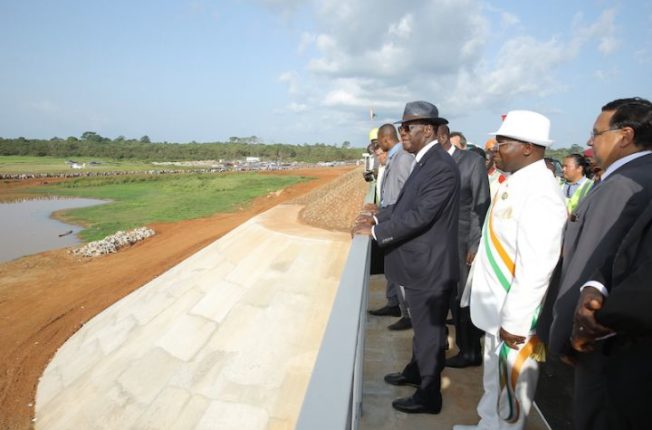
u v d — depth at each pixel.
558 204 2.33
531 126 2.44
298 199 13.94
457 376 3.69
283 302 6.15
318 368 1.38
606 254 1.87
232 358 5.63
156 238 18.80
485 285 2.69
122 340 7.48
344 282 2.17
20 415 6.83
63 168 69.69
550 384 3.89
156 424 5.21
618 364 1.62
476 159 4.12
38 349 9.11
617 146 2.07
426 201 2.83
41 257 16.27
